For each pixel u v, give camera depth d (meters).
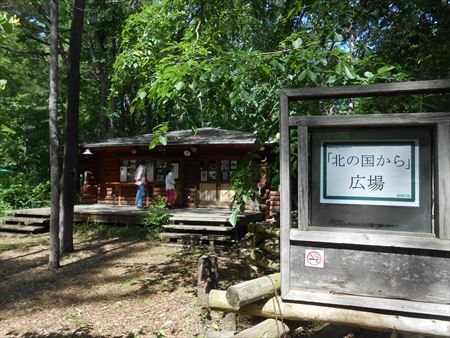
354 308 2.26
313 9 4.66
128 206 15.62
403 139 2.33
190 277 7.41
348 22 4.77
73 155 9.71
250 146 14.16
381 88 2.35
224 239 9.96
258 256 5.26
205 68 3.84
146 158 16.19
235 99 3.54
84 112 24.11
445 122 2.17
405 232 2.25
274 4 6.70
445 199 2.13
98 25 18.12
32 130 21.06
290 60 3.90
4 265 8.57
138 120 27.78
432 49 4.73
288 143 2.47
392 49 5.09
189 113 4.38
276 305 2.49
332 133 2.46
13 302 6.19
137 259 8.93
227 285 6.70
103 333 4.88
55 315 5.57
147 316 5.43
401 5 4.33
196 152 15.61
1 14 2.65
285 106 2.49
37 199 17.75
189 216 10.91
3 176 18.66
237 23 9.49
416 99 3.70
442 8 4.46
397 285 2.18
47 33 14.07
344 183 2.43
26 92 17.56
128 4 14.77
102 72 21.16
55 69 8.09
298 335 4.29
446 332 2.06
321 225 2.45
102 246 10.30
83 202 17.12
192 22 6.51
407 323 2.13
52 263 8.16
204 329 4.77
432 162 2.26
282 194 2.44
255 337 2.40
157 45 6.23
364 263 2.25
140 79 6.74
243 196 4.22
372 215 2.36
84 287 6.90
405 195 2.31
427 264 2.14
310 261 2.36
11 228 12.39
